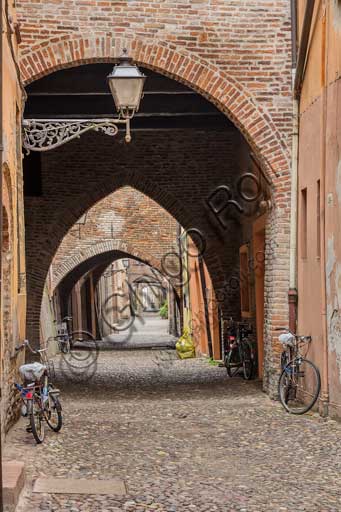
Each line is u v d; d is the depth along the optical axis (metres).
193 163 26.19
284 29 16.27
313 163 14.51
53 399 12.06
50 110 19.44
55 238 26.44
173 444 11.30
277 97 16.28
